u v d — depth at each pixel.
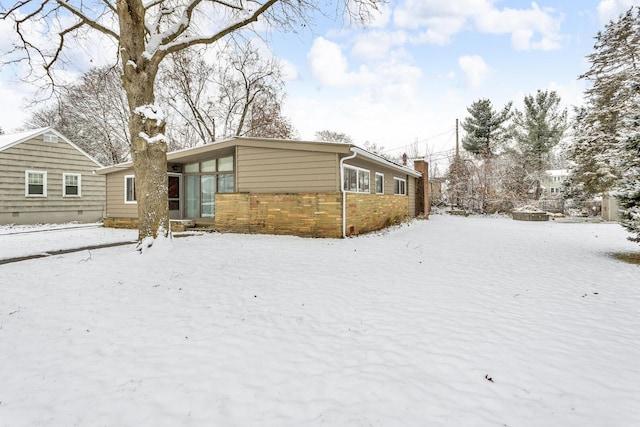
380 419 2.26
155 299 4.59
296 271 6.15
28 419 2.23
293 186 10.89
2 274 5.54
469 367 2.96
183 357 3.10
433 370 2.91
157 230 7.14
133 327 3.75
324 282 5.55
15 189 15.74
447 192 31.59
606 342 3.51
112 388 2.61
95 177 19.19
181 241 8.95
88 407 2.38
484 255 8.41
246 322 3.93
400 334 3.66
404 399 2.49
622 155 8.98
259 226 11.24
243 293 4.92
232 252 7.54
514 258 8.08
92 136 26.03
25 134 16.75
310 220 10.54
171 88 22.78
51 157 17.14
